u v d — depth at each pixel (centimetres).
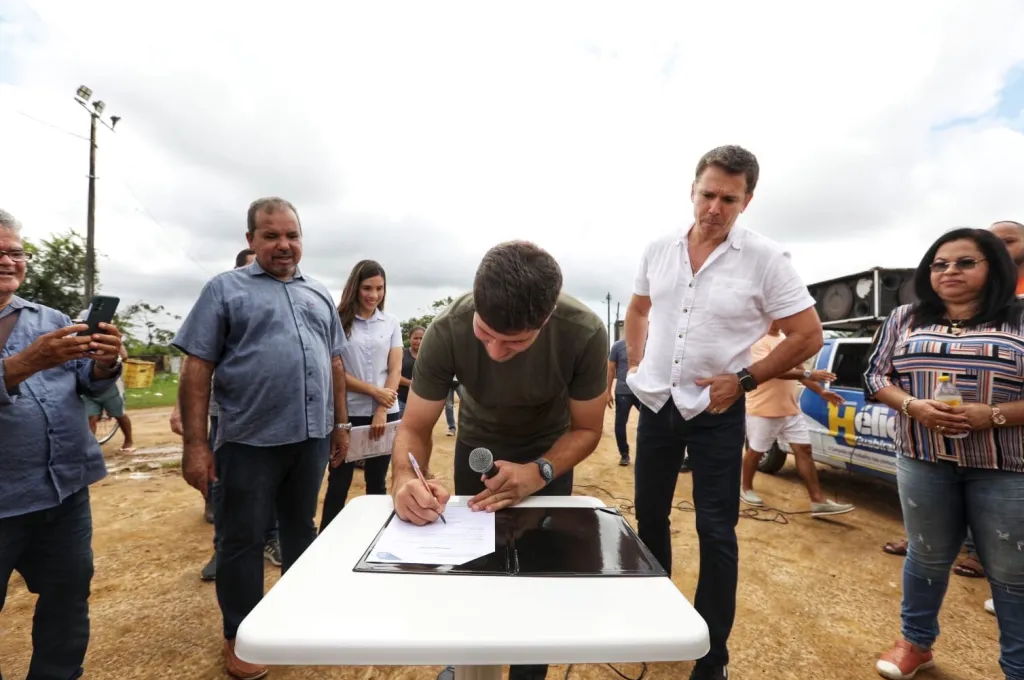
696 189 197
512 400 170
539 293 119
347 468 287
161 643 235
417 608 86
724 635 194
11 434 158
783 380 408
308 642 76
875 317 542
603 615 85
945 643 242
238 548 204
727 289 197
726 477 195
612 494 485
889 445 388
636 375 224
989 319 193
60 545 175
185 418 201
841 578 309
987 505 184
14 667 219
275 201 217
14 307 171
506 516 131
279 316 212
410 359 550
